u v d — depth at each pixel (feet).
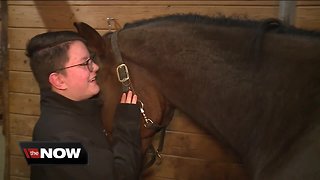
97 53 3.27
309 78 2.85
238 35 3.05
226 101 3.15
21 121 6.76
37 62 3.04
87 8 5.88
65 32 3.14
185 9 5.36
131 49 3.26
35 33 6.28
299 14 4.88
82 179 2.91
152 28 3.27
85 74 3.10
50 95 3.10
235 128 3.19
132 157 3.08
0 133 7.01
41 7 6.15
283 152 2.95
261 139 3.10
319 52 2.84
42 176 3.00
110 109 3.38
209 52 3.13
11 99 6.73
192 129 5.72
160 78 3.27
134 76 3.29
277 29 3.07
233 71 3.09
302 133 2.84
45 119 3.04
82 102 3.13
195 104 3.26
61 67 3.01
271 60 2.99
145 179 6.15
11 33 6.45
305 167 2.76
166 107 3.51
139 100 3.31
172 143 5.88
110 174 2.93
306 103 2.84
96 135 3.14
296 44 2.93
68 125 2.98
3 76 6.59
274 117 3.00
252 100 3.07
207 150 5.72
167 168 6.00
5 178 7.02
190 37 3.17
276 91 2.97
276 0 4.91
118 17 5.73
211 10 5.24
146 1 5.53
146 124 3.38
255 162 3.19
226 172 5.67
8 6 6.38
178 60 3.19
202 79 3.17
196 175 5.85
